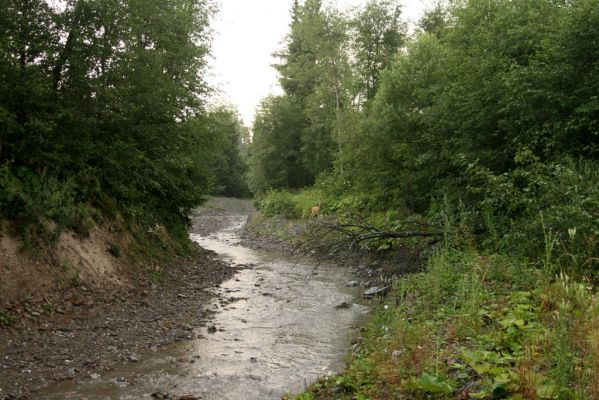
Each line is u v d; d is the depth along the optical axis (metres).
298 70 34.66
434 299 7.93
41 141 9.72
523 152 9.71
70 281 9.50
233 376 6.61
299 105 44.00
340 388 5.32
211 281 13.69
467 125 13.43
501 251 9.56
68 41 10.41
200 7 17.70
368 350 6.48
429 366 5.00
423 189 17.06
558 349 4.12
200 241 27.03
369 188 19.95
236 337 8.51
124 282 11.09
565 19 10.58
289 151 43.44
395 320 7.12
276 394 6.00
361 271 15.34
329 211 25.02
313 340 8.38
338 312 10.38
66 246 9.98
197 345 7.99
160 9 13.77
